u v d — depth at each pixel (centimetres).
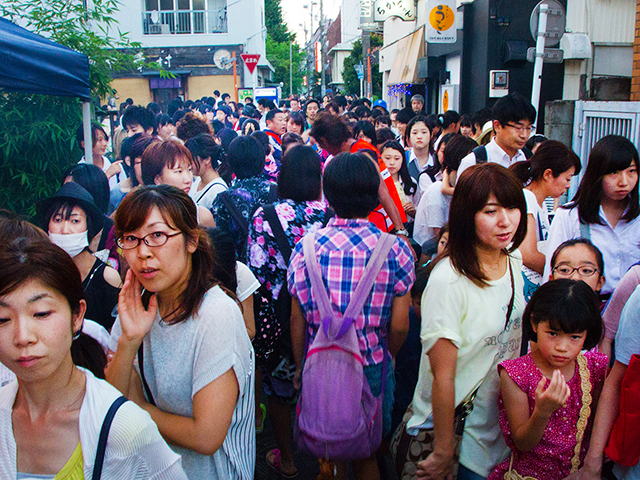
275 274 301
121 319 179
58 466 143
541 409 198
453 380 223
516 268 241
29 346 133
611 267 313
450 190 457
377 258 246
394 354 272
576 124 662
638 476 211
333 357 235
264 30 3381
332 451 233
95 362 185
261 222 305
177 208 177
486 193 213
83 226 274
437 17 1206
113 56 577
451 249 226
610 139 299
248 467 207
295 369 302
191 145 414
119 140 752
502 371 219
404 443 248
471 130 850
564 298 202
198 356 183
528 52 656
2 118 468
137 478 148
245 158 364
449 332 219
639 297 205
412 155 675
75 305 146
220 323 183
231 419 186
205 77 2592
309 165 310
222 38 2559
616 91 794
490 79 1158
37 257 135
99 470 141
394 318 260
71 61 449
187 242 182
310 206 311
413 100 1137
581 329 203
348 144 459
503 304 228
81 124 503
